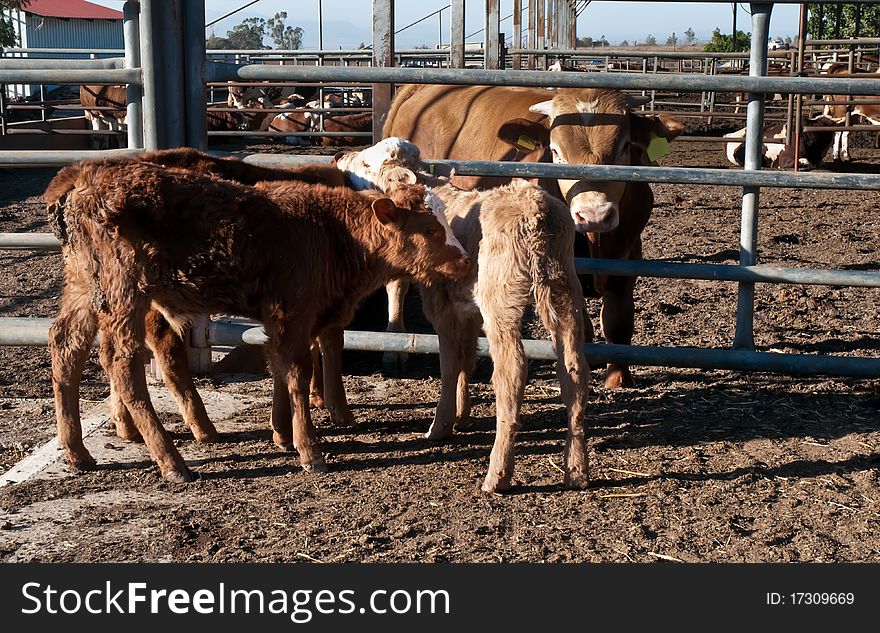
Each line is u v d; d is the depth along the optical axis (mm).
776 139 15016
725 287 8523
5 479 4484
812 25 23219
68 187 4328
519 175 5363
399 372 6332
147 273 4266
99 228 4203
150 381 5984
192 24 5613
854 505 4195
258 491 4340
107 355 4418
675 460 4707
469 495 4293
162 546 3789
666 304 7887
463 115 6750
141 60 5594
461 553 3738
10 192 13289
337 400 5203
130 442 4977
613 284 5957
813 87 5246
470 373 5129
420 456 4789
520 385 4285
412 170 5199
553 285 4250
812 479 4469
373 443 4984
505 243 4242
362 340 5680
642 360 5543
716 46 34000
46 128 16844
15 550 3760
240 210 4324
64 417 4543
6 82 5602
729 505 4188
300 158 5598
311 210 4523
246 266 4359
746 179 5324
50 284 8391
